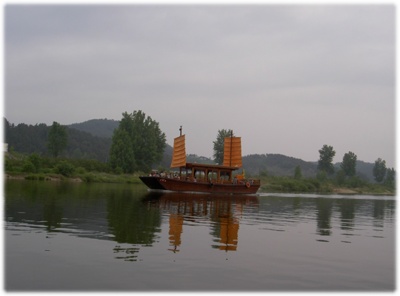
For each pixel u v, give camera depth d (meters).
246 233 18.23
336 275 11.50
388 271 12.16
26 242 13.83
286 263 12.62
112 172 93.69
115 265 11.38
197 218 23.05
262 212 29.66
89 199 32.00
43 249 12.93
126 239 15.04
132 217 21.62
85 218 20.23
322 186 112.81
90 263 11.50
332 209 36.56
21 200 27.77
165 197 41.31
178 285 9.90
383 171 156.25
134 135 104.44
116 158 96.25
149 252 13.10
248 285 10.17
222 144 111.06
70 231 16.23
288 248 15.08
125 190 50.25
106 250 13.12
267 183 99.81
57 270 10.75
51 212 21.97
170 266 11.52
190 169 60.28
